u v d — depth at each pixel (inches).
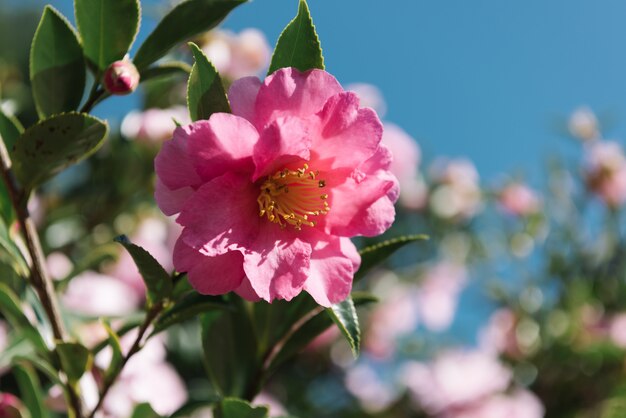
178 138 19.5
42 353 22.6
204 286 19.9
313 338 22.4
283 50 20.5
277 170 20.5
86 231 33.7
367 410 41.2
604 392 39.0
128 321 23.8
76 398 22.1
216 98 20.1
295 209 20.6
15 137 22.4
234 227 20.0
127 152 34.1
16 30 45.4
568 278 42.9
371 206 20.6
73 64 22.0
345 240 20.9
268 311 22.5
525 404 37.8
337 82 20.1
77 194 34.0
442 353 42.1
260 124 20.0
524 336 40.9
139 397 28.5
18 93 34.7
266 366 22.5
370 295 22.0
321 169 20.6
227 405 21.2
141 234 34.1
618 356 39.0
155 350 29.5
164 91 34.3
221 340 22.7
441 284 44.9
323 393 41.9
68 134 20.9
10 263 22.6
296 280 20.2
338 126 20.2
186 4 22.1
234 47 34.4
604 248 43.6
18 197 21.5
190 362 35.2
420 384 38.8
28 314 22.9
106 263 32.6
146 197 34.9
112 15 21.9
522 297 42.8
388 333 43.6
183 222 19.7
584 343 39.9
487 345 41.7
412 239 21.7
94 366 26.0
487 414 37.3
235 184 20.0
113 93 21.8
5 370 28.9
